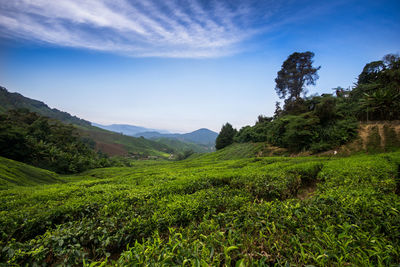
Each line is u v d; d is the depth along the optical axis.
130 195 6.23
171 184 7.71
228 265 2.04
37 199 6.92
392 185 5.39
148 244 2.66
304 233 2.53
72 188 8.63
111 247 3.62
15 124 51.53
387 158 11.66
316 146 25.25
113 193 6.80
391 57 35.62
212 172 11.11
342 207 3.21
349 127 24.64
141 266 2.13
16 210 5.21
